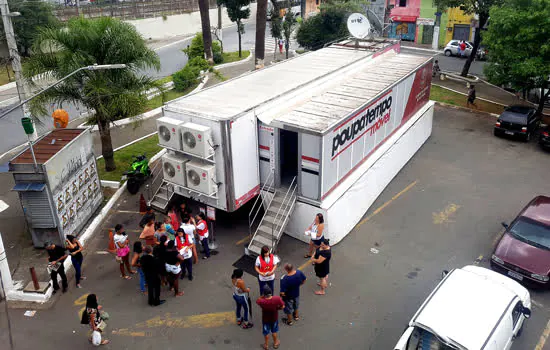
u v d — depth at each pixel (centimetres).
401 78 1769
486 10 2772
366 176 1534
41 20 3139
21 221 1510
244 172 1334
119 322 1080
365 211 1555
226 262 1298
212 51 3653
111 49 1587
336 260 1307
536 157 1981
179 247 1170
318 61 1931
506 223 1480
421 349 880
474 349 835
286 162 1574
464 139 2191
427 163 1941
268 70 1786
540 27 1953
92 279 1238
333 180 1370
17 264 1291
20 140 2186
